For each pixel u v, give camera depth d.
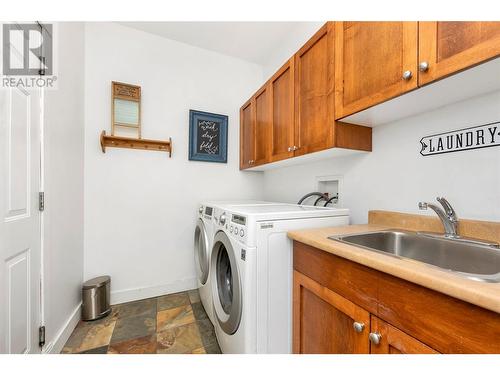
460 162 1.00
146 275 2.16
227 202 2.14
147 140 2.09
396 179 1.27
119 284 2.05
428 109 1.09
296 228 1.19
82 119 1.87
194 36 2.23
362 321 0.74
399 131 1.25
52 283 1.35
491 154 0.91
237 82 2.60
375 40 0.99
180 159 2.31
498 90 0.89
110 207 2.03
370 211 1.37
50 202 1.33
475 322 0.48
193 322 1.72
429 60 0.79
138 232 2.13
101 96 1.99
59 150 1.46
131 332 1.60
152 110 2.19
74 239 1.71
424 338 0.57
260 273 1.09
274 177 2.50
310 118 1.41
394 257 0.68
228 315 1.27
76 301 1.74
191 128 2.33
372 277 0.71
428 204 1.00
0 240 0.92
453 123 1.02
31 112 1.16
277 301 1.12
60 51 1.48
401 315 0.62
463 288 0.48
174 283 2.26
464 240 0.90
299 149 1.51
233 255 1.22
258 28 2.12
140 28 2.12
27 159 1.12
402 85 0.88
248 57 2.59
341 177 1.63
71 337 1.54
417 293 0.58
